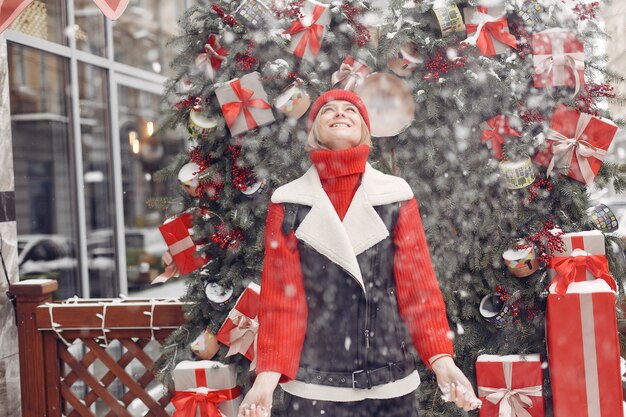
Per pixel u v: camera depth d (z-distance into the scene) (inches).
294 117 124.0
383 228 88.3
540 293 122.0
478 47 122.3
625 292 128.0
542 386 121.3
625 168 126.1
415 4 126.6
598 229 124.6
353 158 89.3
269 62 123.3
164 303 139.2
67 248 214.2
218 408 123.1
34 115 199.6
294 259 90.0
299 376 88.4
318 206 88.6
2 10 125.3
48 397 144.9
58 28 213.2
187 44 129.2
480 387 121.8
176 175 135.1
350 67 123.3
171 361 128.9
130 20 280.8
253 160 123.7
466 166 124.3
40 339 143.6
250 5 122.5
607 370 113.3
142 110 284.8
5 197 151.9
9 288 145.8
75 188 217.6
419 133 125.1
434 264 123.2
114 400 143.9
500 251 122.8
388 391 87.2
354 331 88.0
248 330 120.5
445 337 88.4
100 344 146.1
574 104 123.7
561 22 124.6
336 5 124.0
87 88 232.1
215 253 129.9
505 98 125.3
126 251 272.1
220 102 122.6
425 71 126.3
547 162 125.0
